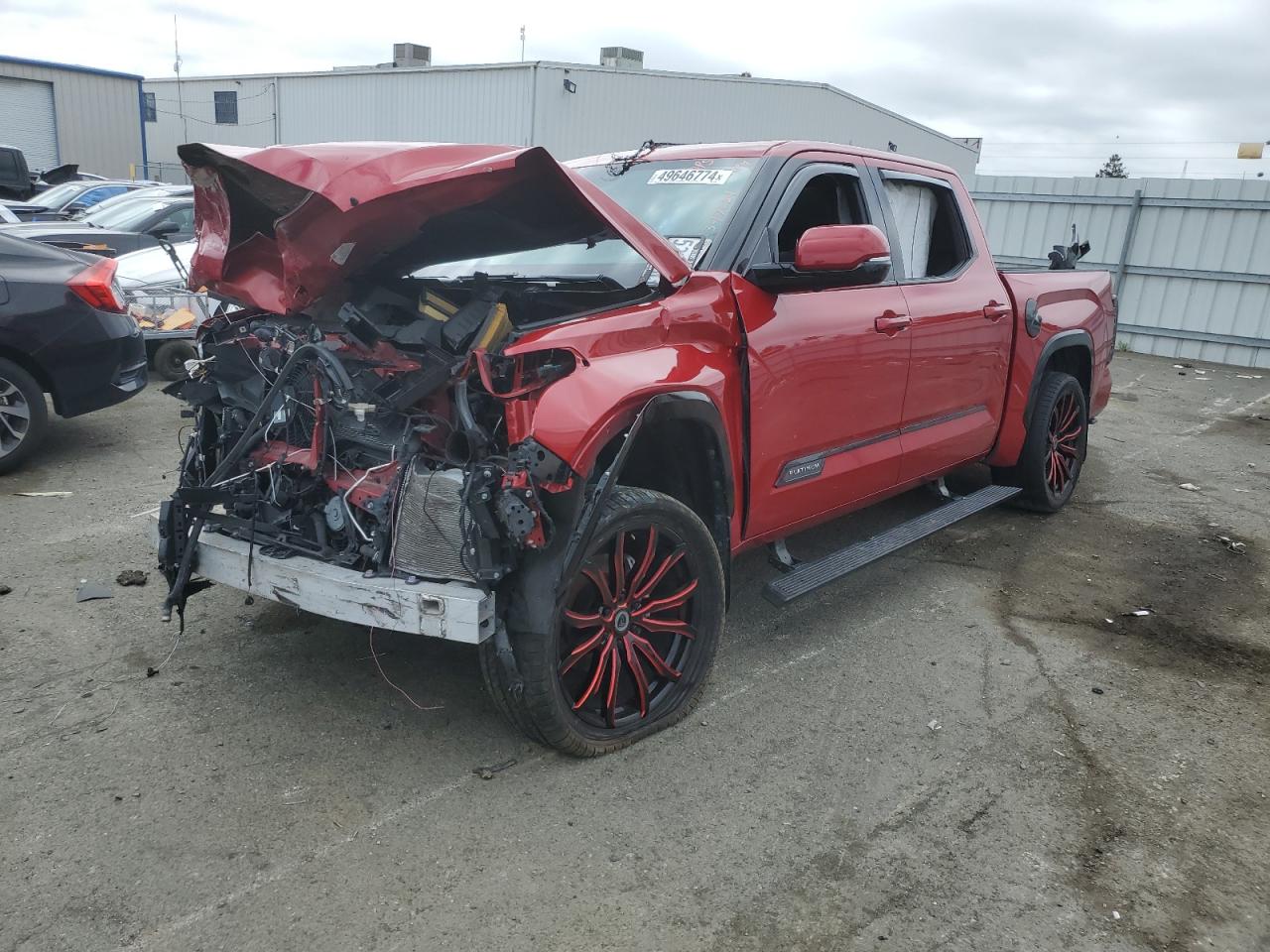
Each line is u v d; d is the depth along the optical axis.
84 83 27.73
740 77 23.12
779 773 2.98
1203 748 3.18
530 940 2.26
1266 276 12.39
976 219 4.86
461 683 3.44
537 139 20.92
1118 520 5.68
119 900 2.33
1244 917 2.40
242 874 2.44
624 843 2.62
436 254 3.25
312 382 3.04
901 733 3.23
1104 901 2.45
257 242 3.07
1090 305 5.66
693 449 3.17
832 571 3.68
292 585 2.81
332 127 26.48
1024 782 2.96
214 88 29.45
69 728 3.05
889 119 28.14
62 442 6.44
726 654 3.78
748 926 2.33
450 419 2.78
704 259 3.30
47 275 5.54
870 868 2.55
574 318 2.84
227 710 3.20
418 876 2.46
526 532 2.49
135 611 3.88
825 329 3.55
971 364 4.56
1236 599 4.48
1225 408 9.60
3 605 3.88
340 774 2.88
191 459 3.46
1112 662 3.80
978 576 4.70
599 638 2.92
